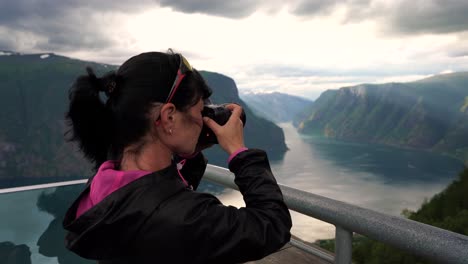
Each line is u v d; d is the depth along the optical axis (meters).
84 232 0.65
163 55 0.73
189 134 0.75
